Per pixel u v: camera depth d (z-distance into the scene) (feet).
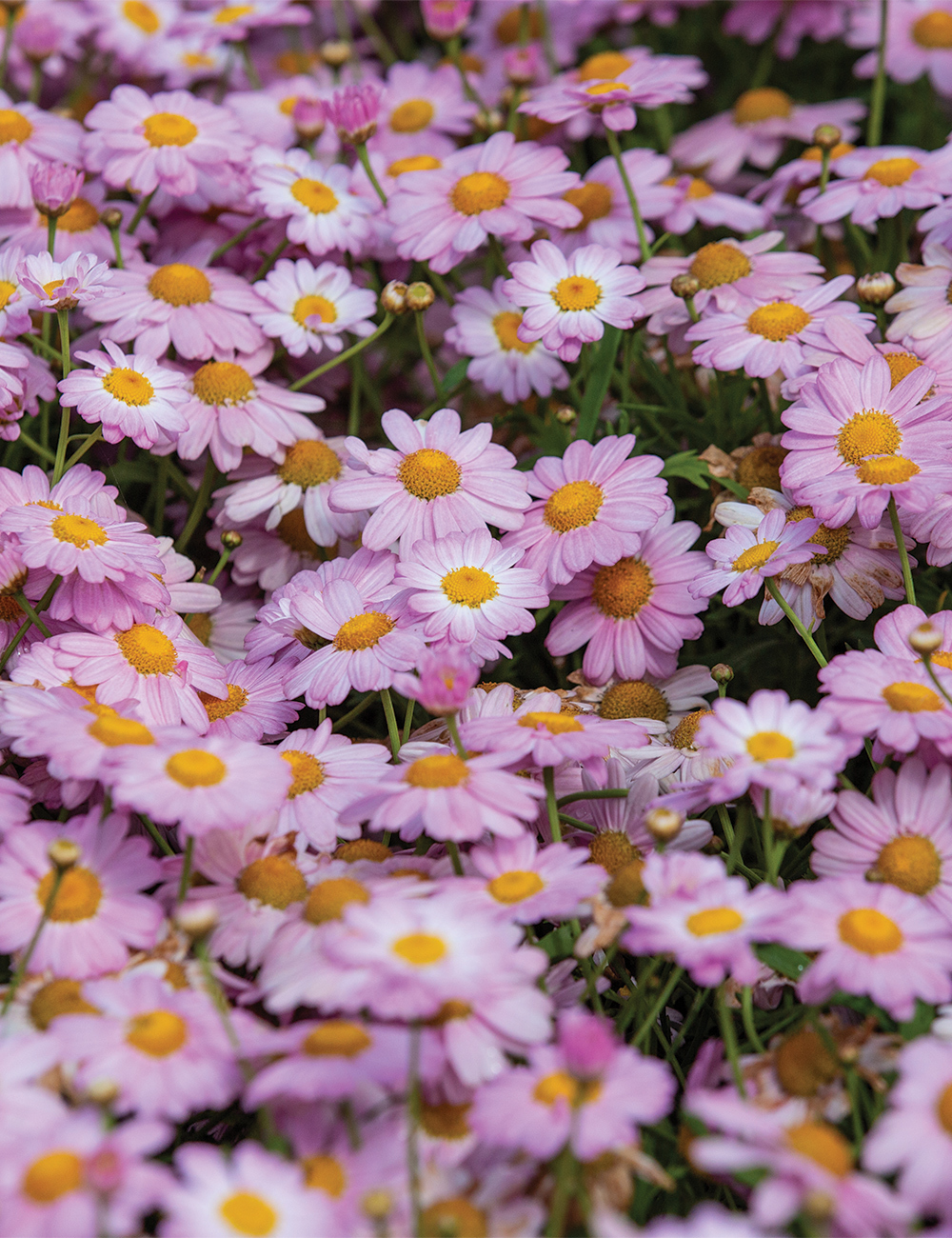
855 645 3.49
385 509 3.41
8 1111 3.00
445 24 3.93
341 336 3.70
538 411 3.73
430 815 3.15
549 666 3.54
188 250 3.68
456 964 3.04
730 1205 3.10
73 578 3.34
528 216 3.61
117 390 3.41
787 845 3.22
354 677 3.31
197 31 4.00
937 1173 2.98
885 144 4.22
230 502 3.53
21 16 3.94
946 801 3.20
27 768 3.30
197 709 3.33
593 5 4.19
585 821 3.29
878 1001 3.06
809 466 3.35
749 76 4.34
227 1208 2.95
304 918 3.17
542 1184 3.03
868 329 3.48
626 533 3.38
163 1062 3.03
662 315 3.61
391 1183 3.01
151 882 3.16
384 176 3.78
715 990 3.20
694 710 3.42
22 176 3.67
